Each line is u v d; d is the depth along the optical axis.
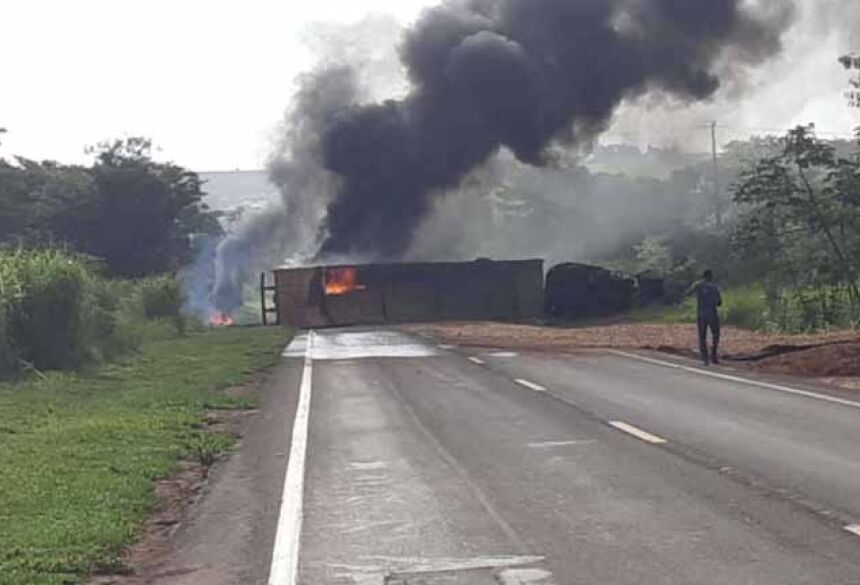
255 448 15.03
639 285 52.62
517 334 38.66
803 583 7.75
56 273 25.38
